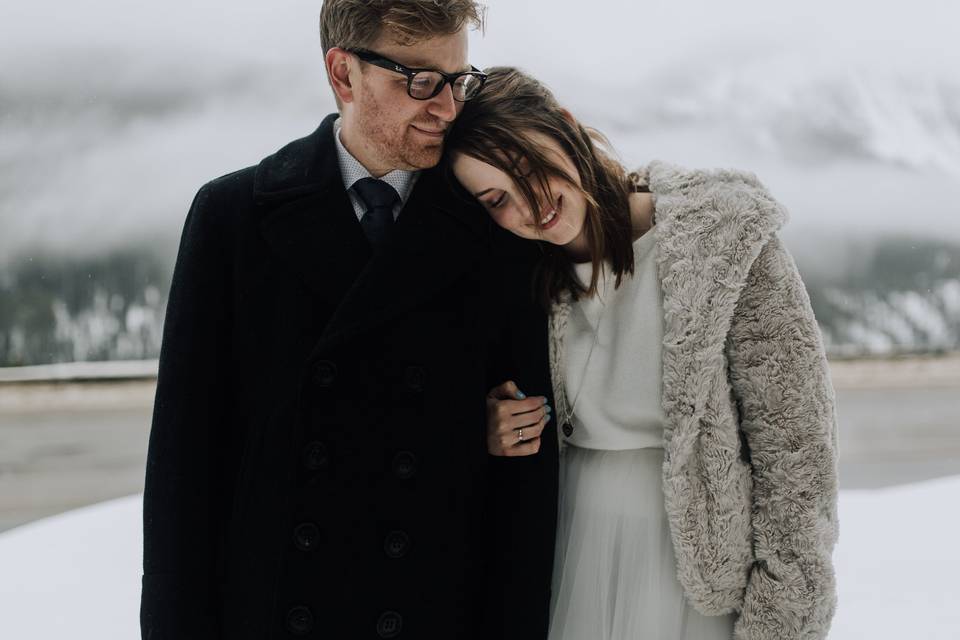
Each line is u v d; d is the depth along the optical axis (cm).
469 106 123
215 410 120
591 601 133
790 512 117
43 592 264
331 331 114
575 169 124
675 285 122
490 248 126
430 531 119
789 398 117
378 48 112
